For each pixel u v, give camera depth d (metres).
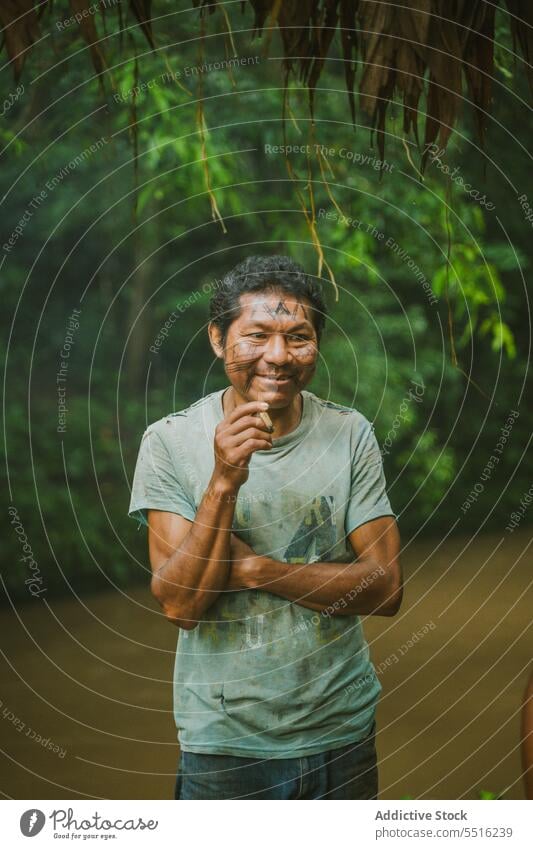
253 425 1.67
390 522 1.86
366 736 1.85
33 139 5.20
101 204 7.27
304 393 1.88
